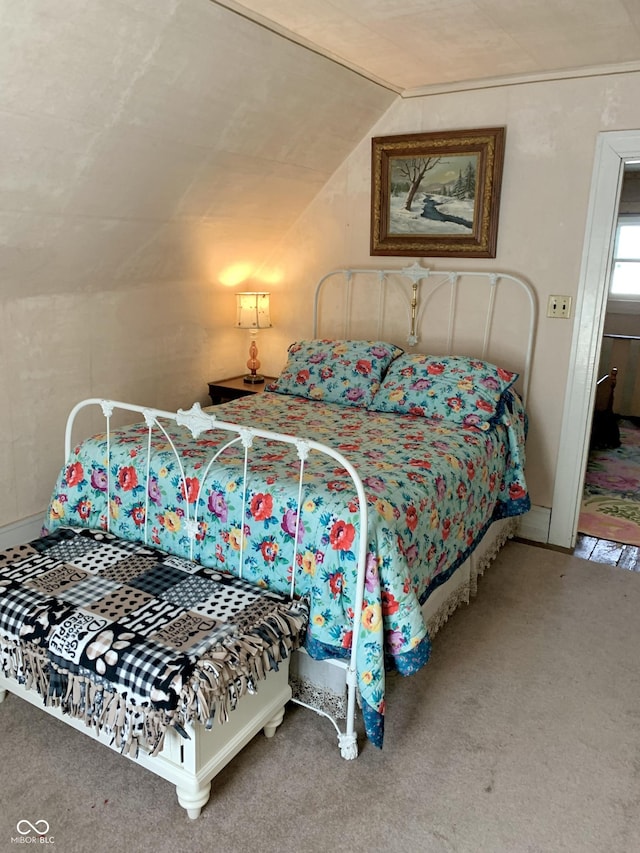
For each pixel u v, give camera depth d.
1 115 1.94
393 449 2.44
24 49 1.78
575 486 3.22
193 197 2.93
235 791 1.75
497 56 2.68
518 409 3.11
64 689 1.69
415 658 1.80
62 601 1.81
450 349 3.44
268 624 1.75
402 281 3.51
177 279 3.46
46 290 2.83
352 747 1.86
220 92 2.40
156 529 2.20
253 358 3.92
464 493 2.38
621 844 1.62
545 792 1.78
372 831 1.64
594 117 2.87
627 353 5.84
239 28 2.16
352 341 3.39
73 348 3.02
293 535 1.91
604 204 2.91
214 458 2.04
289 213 3.64
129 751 1.60
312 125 3.01
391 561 1.80
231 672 1.60
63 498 2.39
